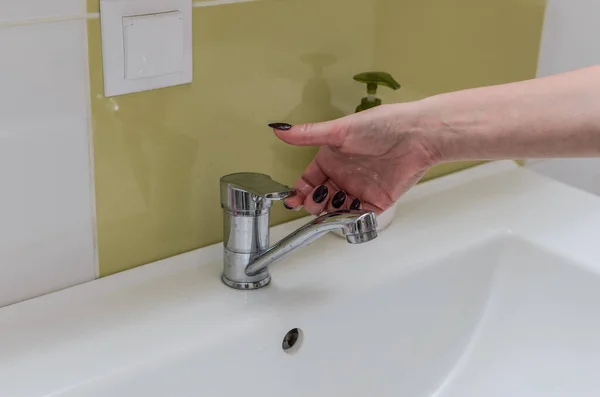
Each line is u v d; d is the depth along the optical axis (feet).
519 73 3.42
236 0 2.37
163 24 2.22
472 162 3.40
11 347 2.11
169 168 2.43
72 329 2.20
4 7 1.95
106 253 2.40
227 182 2.33
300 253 2.68
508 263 2.93
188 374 2.19
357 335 2.56
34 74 2.06
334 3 2.63
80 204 2.28
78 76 2.14
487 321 2.91
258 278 2.45
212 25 2.35
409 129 2.27
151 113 2.32
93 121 2.21
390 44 2.85
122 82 2.21
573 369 2.70
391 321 2.64
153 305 2.34
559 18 3.46
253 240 2.39
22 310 2.25
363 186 2.45
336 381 2.56
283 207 2.83
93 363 2.08
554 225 2.97
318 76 2.69
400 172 2.37
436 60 3.04
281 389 2.42
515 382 2.77
